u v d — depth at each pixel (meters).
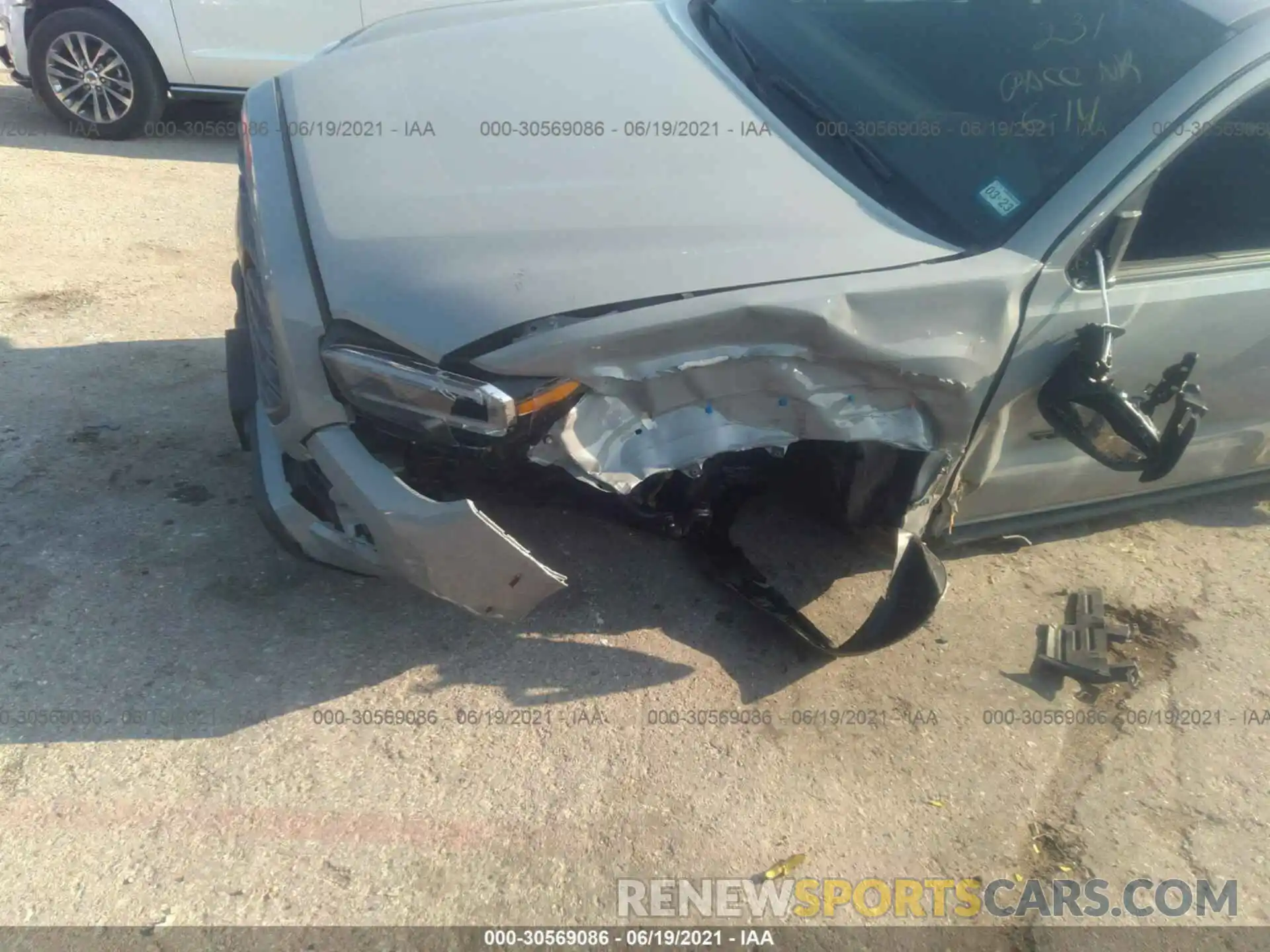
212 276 4.23
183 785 2.16
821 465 2.73
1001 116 2.54
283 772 2.21
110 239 4.43
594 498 2.40
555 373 2.00
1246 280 2.63
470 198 2.24
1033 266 2.29
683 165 2.39
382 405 2.04
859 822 2.31
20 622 2.46
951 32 2.80
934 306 2.19
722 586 2.84
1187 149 2.42
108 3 5.45
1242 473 3.33
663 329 2.02
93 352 3.58
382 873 2.05
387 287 2.05
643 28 3.09
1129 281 2.49
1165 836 2.38
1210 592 3.15
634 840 2.19
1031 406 2.55
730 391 2.15
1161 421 2.74
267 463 2.31
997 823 2.36
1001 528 3.01
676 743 2.42
